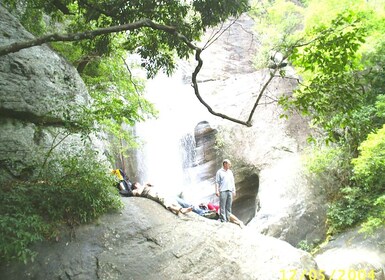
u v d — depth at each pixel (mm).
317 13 11062
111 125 9023
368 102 11125
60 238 5242
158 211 6418
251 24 23750
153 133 15484
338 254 9484
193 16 7730
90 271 4965
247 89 16562
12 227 4461
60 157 6664
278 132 14484
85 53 9938
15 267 4777
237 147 14609
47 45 7949
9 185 5711
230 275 5441
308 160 12203
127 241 5531
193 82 5410
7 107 6477
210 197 14547
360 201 10930
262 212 11852
